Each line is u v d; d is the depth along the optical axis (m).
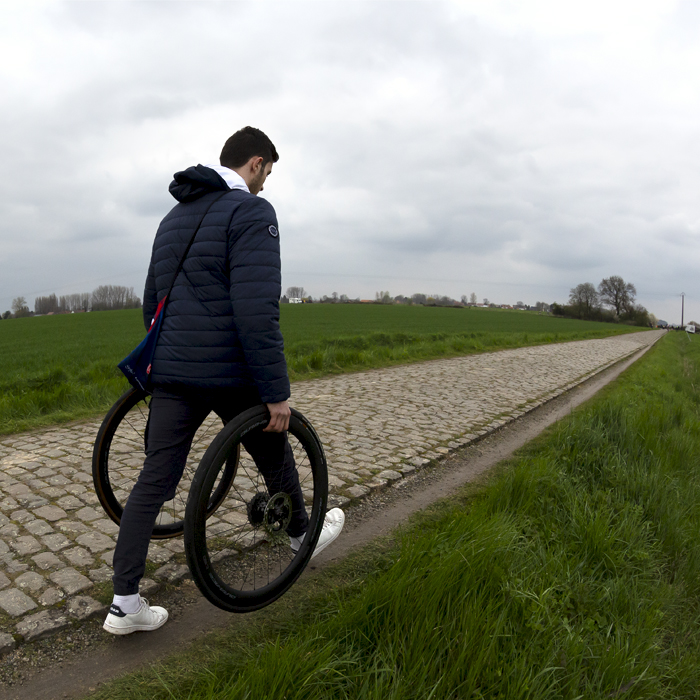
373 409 6.71
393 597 2.05
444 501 3.71
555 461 4.18
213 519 3.12
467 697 1.73
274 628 2.15
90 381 8.14
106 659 1.92
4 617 2.09
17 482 3.66
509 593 2.24
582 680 1.93
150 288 2.24
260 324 1.85
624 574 2.71
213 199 1.98
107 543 2.77
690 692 2.00
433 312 76.94
